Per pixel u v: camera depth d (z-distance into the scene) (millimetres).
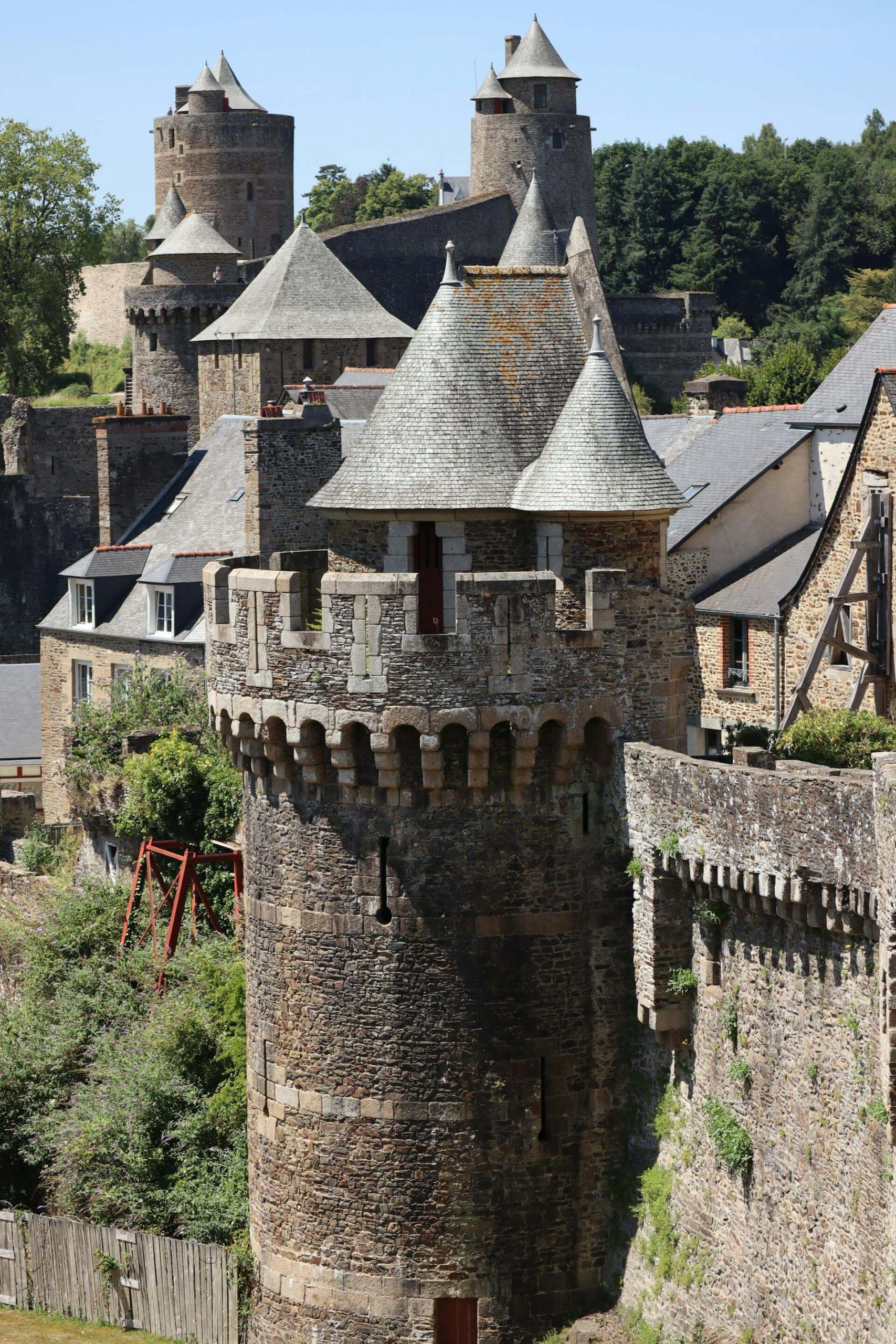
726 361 148875
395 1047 30266
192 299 126062
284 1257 31797
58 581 106375
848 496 50219
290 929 31094
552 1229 30422
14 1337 37250
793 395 121375
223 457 74812
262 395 101500
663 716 30344
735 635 57062
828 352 151375
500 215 139750
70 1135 41250
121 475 77375
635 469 30656
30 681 78688
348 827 30156
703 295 152750
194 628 65688
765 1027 26562
